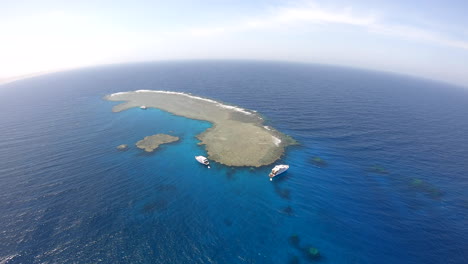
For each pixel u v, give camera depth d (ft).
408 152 242.58
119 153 231.30
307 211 156.97
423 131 305.32
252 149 241.55
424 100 548.72
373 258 123.54
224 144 253.03
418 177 197.67
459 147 259.80
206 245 128.98
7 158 215.92
